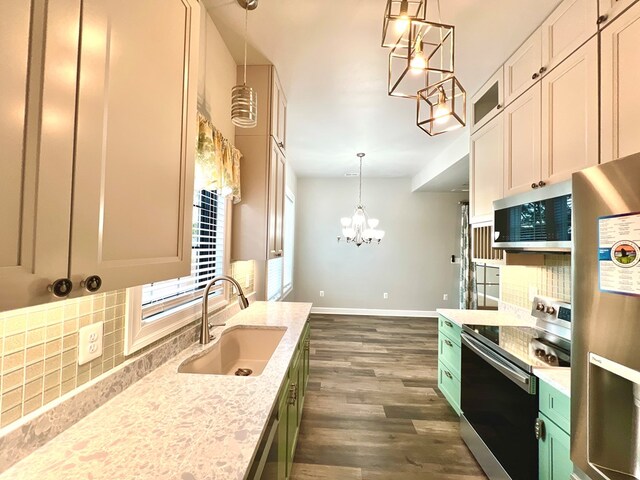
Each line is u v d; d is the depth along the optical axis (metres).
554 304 1.90
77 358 0.93
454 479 1.79
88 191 0.60
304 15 1.71
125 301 1.14
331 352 3.93
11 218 0.47
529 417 1.40
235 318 2.21
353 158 4.62
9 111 0.47
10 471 0.70
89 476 0.68
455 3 1.59
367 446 2.07
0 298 0.46
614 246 0.84
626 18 1.20
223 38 1.91
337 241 6.02
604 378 0.90
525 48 1.86
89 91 0.60
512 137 1.96
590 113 1.37
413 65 1.19
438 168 4.41
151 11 0.81
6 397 0.73
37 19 0.50
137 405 1.00
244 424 0.89
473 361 1.98
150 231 0.81
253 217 2.18
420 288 5.89
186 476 0.68
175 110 0.93
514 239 1.75
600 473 0.89
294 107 2.89
